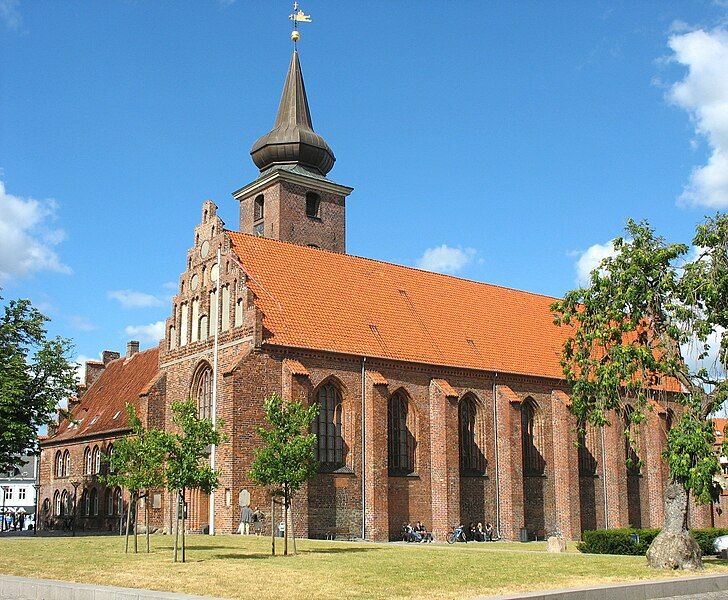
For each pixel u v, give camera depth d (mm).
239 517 51344
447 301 71312
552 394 69500
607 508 71188
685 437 35250
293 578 28156
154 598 22375
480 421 65000
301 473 37375
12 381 60656
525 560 35188
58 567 31812
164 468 35188
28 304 65500
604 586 25922
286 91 79688
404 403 61156
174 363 62750
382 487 56500
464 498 62406
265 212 75875
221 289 58531
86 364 94750
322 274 64062
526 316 76625
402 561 33812
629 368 39156
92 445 80500
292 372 53969
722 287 37281
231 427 52094
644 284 38281
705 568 33781
